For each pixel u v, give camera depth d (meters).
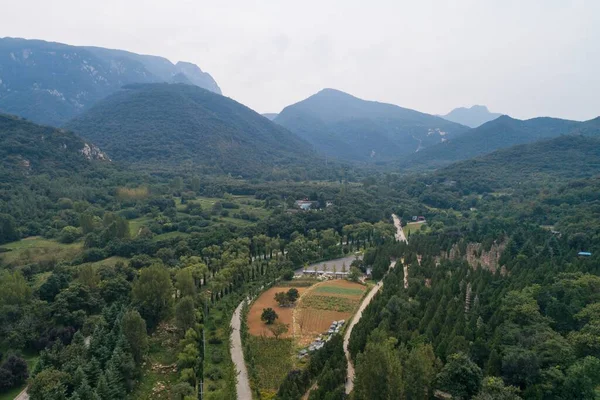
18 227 191.50
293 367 97.31
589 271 127.44
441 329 96.62
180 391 83.56
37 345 105.75
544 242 167.75
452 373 76.62
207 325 122.00
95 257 169.88
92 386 84.25
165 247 183.12
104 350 92.69
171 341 113.62
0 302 114.62
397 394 70.31
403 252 184.75
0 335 105.62
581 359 79.31
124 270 149.88
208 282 159.50
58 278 130.00
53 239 189.62
